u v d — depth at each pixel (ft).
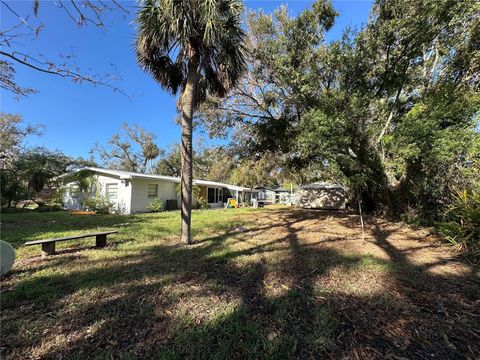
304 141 25.89
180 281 10.96
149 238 20.53
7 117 58.39
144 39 18.02
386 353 6.36
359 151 31.12
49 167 51.78
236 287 10.36
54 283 10.67
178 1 15.93
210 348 6.48
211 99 33.50
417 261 14.07
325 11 27.94
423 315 8.18
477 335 7.16
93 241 19.17
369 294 9.70
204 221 31.50
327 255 15.23
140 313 8.19
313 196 58.49
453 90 22.43
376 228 25.94
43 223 28.25
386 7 23.86
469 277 11.64
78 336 6.99
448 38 22.54
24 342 6.70
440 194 25.11
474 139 18.93
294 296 9.50
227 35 18.15
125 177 44.96
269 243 18.62
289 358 6.13
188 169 18.51
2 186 41.34
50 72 8.90
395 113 30.45
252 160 44.70
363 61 25.76
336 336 7.03
